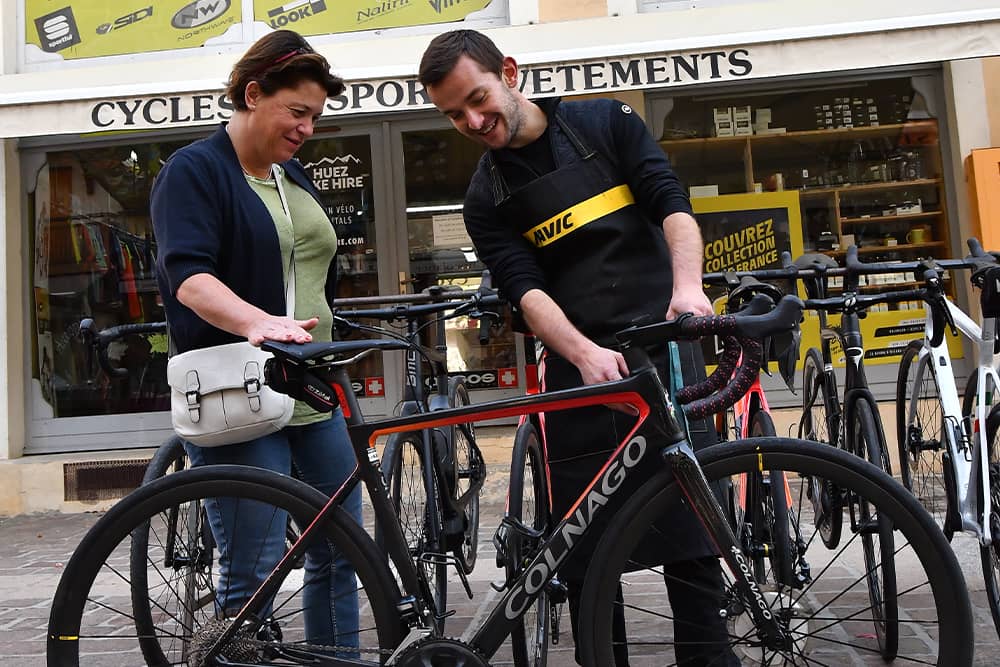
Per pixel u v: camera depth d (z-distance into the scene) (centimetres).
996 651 261
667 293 208
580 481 212
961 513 268
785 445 184
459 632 209
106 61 638
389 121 628
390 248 627
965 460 271
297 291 231
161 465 269
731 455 186
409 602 195
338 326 269
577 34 561
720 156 611
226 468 201
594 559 186
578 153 211
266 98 212
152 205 212
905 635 233
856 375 301
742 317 177
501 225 218
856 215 603
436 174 626
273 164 229
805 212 607
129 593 239
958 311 305
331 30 625
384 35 620
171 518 241
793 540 252
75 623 203
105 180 648
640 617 304
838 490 211
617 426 208
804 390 373
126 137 644
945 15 440
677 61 450
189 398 208
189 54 634
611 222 207
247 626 199
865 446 280
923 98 598
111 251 648
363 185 631
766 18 553
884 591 230
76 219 648
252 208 216
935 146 596
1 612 362
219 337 212
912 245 596
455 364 610
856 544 282
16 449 620
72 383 639
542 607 249
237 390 207
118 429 636
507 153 216
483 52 206
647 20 559
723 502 207
